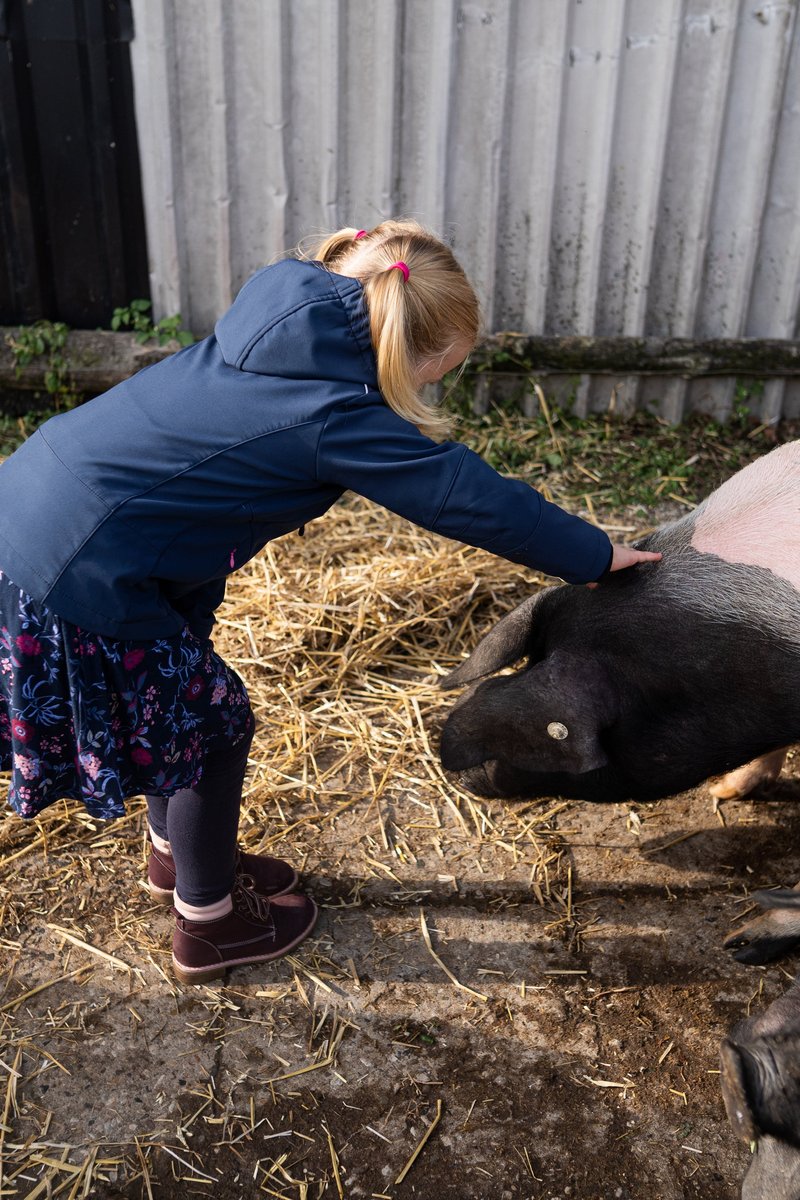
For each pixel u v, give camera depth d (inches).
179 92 171.0
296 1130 87.8
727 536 96.6
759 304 193.0
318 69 169.9
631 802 118.4
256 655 138.1
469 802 121.3
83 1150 85.7
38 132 173.3
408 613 146.9
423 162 178.4
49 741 78.8
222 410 74.8
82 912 106.2
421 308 75.0
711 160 178.2
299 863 112.7
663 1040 95.7
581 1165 86.0
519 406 196.1
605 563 83.0
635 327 191.9
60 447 76.8
